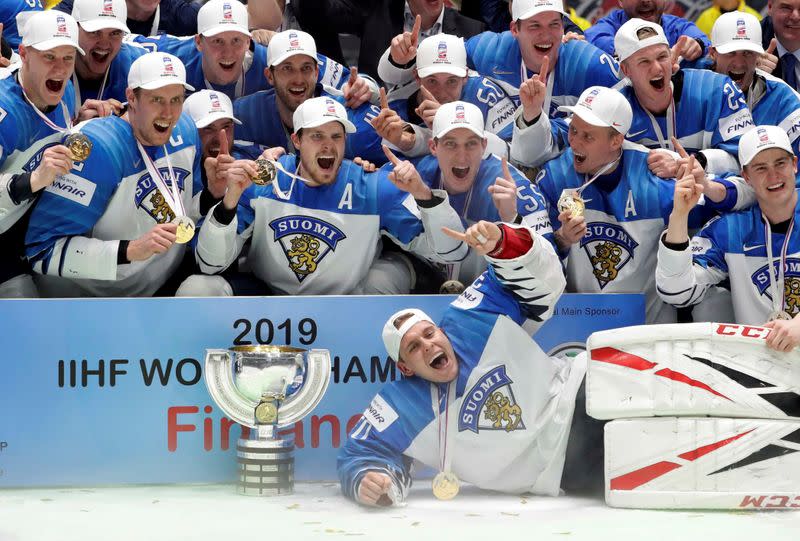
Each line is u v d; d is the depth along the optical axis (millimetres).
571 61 7832
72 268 6164
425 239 6598
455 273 6883
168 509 5293
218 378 5770
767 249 6641
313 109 6434
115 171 6309
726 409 5219
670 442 5246
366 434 5523
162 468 5977
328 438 6121
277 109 7586
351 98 7398
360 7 8781
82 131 6277
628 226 6766
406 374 5656
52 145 6477
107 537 4613
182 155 6566
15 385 5852
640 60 7312
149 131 6363
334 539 4570
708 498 5191
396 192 6637
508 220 6012
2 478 5844
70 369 5898
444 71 7312
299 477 6086
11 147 6320
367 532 4719
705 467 5203
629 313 6410
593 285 6820
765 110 8008
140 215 6441
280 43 7348
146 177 6449
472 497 5660
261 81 7965
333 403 6121
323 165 6523
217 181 6465
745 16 8047
